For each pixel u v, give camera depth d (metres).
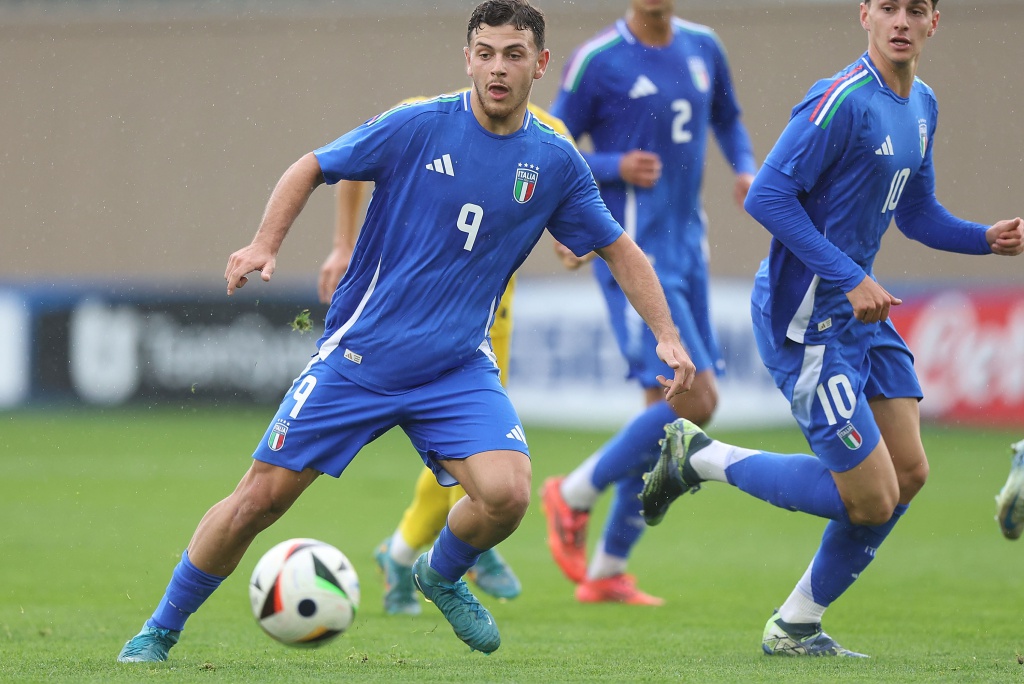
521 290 61.22
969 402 56.91
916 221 18.59
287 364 63.19
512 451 14.94
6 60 78.12
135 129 78.19
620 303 25.05
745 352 58.84
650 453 23.72
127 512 36.78
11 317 63.59
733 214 69.69
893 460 17.31
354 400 15.14
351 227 22.69
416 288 15.09
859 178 16.73
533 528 36.56
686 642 18.72
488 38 14.61
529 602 23.86
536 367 60.94
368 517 36.66
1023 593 24.80
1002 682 14.40
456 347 15.27
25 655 16.45
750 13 70.94
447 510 21.36
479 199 15.00
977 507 39.94
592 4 73.75
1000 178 65.06
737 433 57.75
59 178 78.38
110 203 78.06
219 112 77.31
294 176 14.76
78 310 63.69
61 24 78.19
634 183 23.59
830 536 17.30
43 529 33.41
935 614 22.00
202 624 20.16
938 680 14.51
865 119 16.48
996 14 65.38
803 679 14.52
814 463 17.33
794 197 16.58
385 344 15.10
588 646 18.19
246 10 77.25
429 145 14.98
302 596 15.20
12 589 24.30
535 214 15.39
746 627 20.56
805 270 16.98
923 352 57.62
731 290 59.09
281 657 16.55
